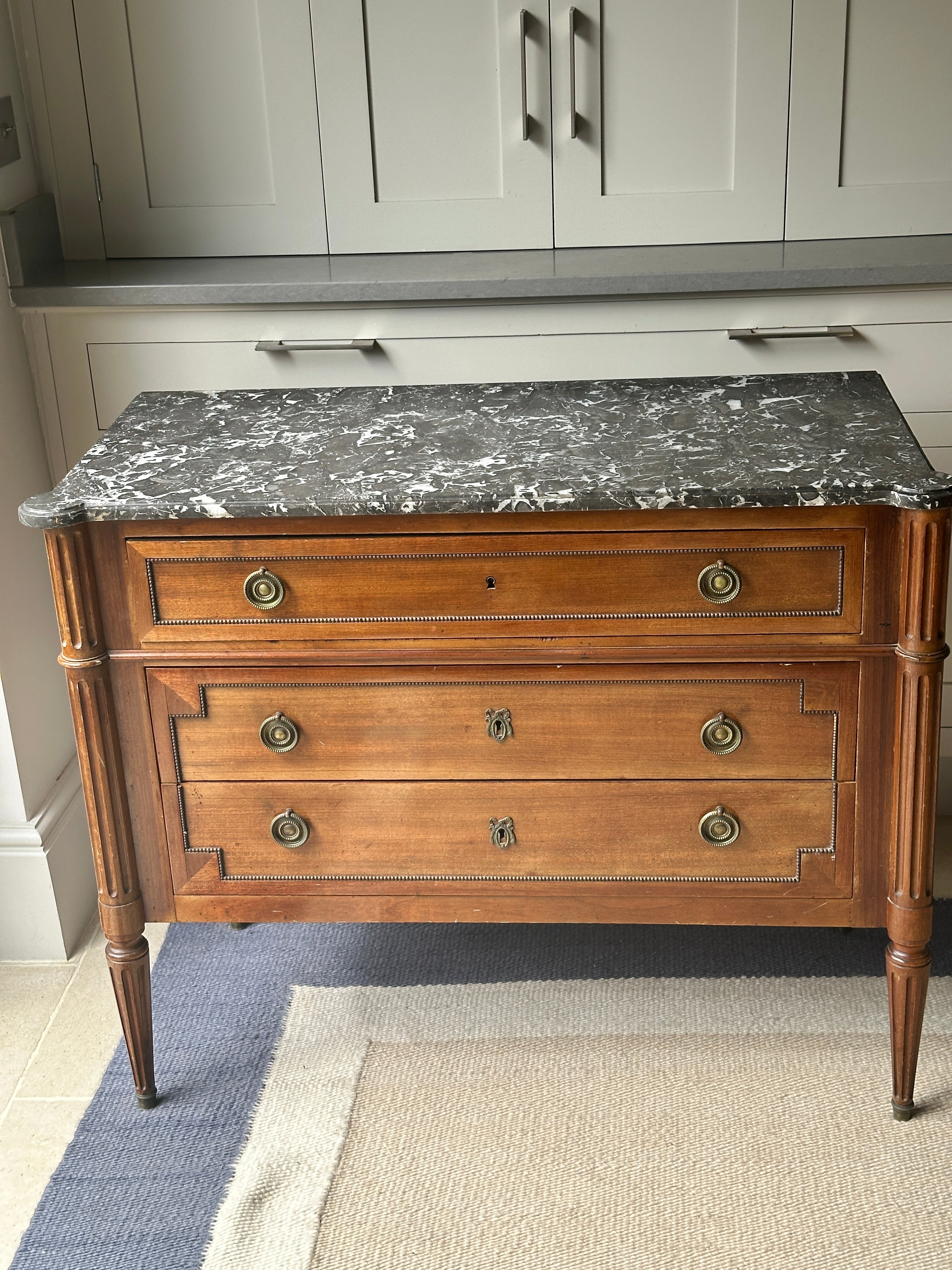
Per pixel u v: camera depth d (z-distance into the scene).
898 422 1.89
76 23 2.43
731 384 2.11
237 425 2.02
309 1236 1.74
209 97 2.47
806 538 1.69
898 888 1.80
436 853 1.90
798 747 1.80
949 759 2.61
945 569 1.65
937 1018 2.10
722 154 2.46
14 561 2.29
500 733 1.81
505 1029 2.12
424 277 2.29
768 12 2.35
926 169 2.45
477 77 2.43
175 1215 1.81
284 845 1.90
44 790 2.37
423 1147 1.89
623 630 1.75
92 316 2.34
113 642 1.81
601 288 2.24
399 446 1.89
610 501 1.66
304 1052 2.10
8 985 2.32
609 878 1.89
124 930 1.92
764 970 2.23
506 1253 1.71
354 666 1.80
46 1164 1.92
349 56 2.43
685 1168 1.83
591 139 2.46
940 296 2.26
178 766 1.87
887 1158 1.83
